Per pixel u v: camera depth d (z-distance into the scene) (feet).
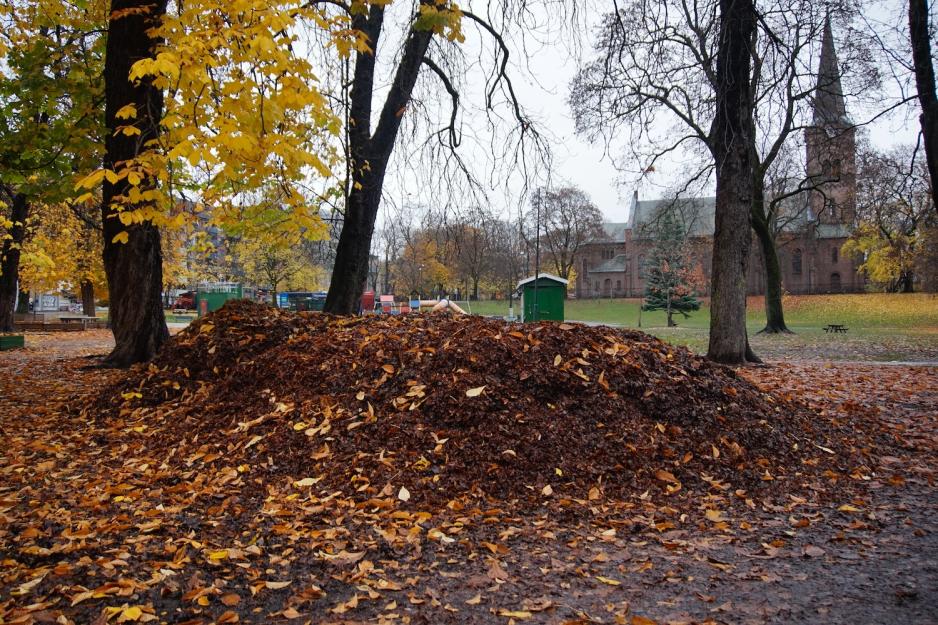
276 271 132.16
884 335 96.37
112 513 14.43
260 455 17.81
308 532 13.39
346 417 18.83
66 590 10.37
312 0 27.20
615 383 20.08
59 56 39.06
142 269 39.93
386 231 51.19
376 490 15.66
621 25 37.09
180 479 17.12
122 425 22.72
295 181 24.52
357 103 38.93
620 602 10.52
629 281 278.05
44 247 91.56
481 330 22.26
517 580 11.37
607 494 16.07
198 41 16.06
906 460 20.76
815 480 17.93
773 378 40.75
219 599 10.42
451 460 16.89
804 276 244.22
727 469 17.83
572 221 195.62
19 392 31.50
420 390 19.36
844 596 10.77
